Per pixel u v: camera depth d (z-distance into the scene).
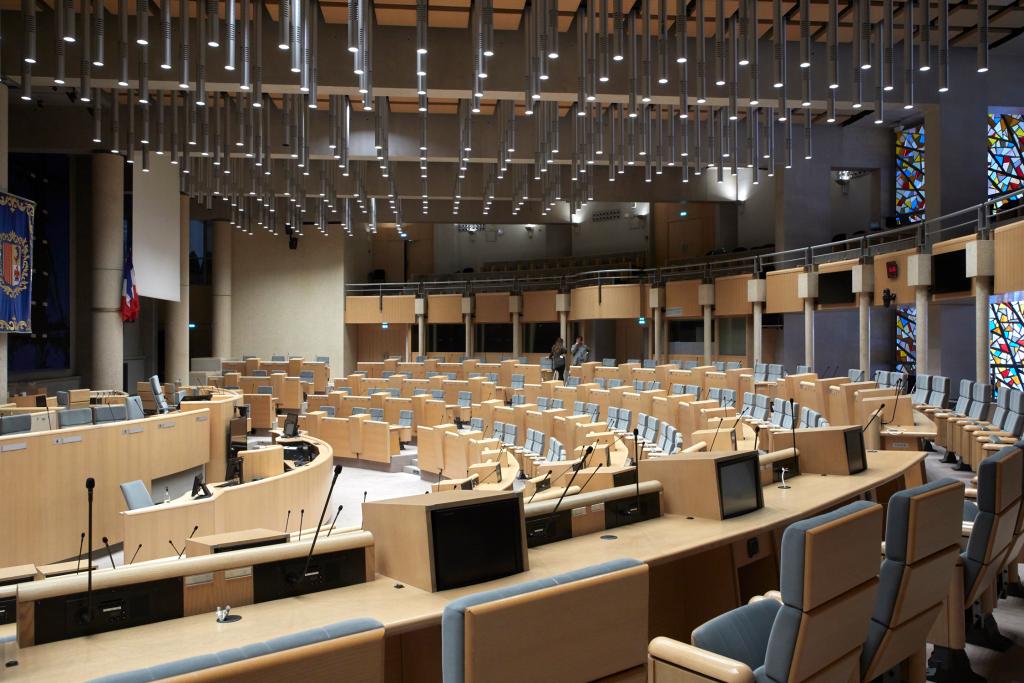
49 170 23.84
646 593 2.93
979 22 10.90
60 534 9.86
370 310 34.44
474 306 33.38
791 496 5.91
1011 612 6.03
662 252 34.38
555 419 16.75
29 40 10.61
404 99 19.73
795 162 23.92
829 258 22.42
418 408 21.58
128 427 11.16
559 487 8.23
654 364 24.44
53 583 3.28
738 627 3.50
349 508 14.30
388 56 15.99
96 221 20.45
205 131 17.94
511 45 16.16
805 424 12.70
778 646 3.13
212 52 14.96
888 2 12.35
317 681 2.26
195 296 34.88
